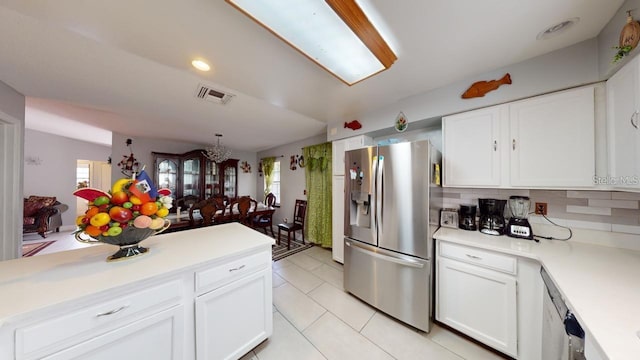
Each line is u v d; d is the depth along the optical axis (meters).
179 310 1.06
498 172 1.59
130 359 0.92
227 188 4.90
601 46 1.18
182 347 1.07
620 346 0.59
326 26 1.08
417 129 2.36
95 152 5.48
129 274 0.95
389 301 1.78
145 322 0.95
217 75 1.65
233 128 3.34
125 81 1.79
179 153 4.40
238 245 1.37
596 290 0.86
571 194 1.52
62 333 0.76
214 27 1.14
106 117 2.83
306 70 1.57
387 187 1.81
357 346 1.50
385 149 1.82
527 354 1.28
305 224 4.01
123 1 0.96
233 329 1.28
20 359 0.70
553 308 1.04
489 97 1.60
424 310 1.61
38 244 3.81
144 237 1.14
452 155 1.81
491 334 1.41
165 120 2.94
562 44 1.30
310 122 2.97
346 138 2.73
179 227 3.05
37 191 4.64
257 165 5.65
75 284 0.86
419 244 1.64
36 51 1.37
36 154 4.64
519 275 1.32
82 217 1.00
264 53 1.38
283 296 2.13
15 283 0.86
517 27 1.15
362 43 1.21
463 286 1.53
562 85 1.33
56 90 1.94
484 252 1.44
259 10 0.97
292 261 3.03
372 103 2.21
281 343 1.52
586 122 1.27
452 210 2.00
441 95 1.85
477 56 1.41
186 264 1.07
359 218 2.06
